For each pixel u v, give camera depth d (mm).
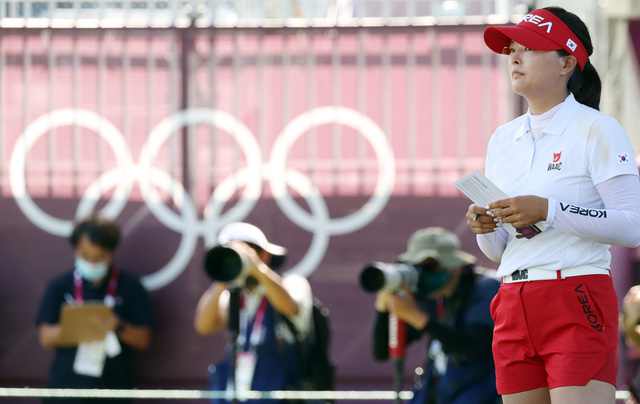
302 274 22797
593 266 9531
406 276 16438
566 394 9242
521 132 10000
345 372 22641
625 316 16734
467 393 16203
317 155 22891
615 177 9383
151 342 22953
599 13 22688
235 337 17781
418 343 22672
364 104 22828
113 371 21828
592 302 9391
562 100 9883
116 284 22312
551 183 9656
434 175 22719
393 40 22797
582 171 9539
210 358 22969
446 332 15977
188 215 22984
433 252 16812
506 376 9922
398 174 22750
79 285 22219
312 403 18016
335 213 22797
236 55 22984
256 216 22891
